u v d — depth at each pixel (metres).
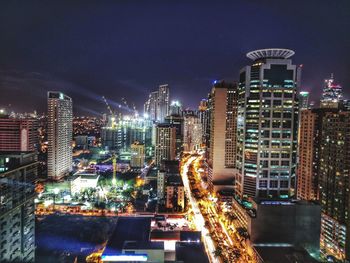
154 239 156.25
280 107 197.25
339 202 176.75
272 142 198.38
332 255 168.88
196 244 129.75
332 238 175.88
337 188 179.62
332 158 186.50
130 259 113.56
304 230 156.38
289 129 198.00
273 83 196.75
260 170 199.38
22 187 94.19
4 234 86.25
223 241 173.88
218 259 151.00
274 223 155.88
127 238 135.25
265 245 152.25
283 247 140.50
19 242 93.88
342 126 178.38
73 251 169.50
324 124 196.88
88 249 172.12
